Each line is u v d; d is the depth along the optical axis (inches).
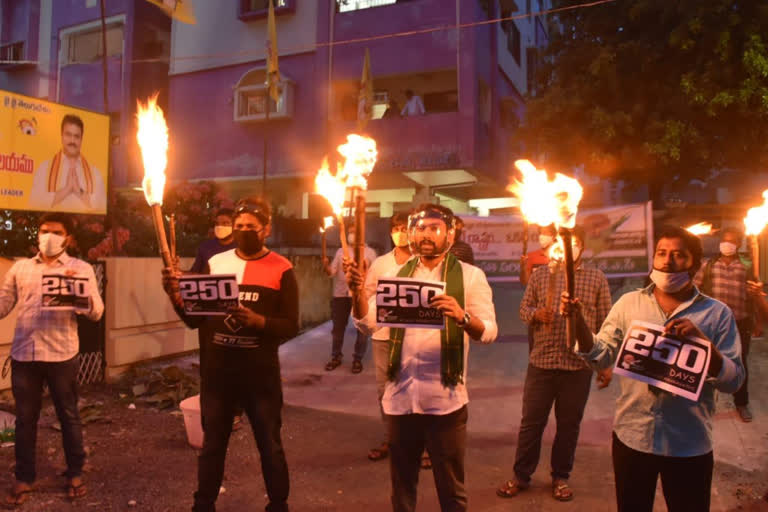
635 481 99.6
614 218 388.5
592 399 247.6
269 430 128.5
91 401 237.5
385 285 107.3
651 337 95.6
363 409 243.6
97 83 748.0
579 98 544.4
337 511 150.6
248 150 671.8
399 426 114.7
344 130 626.8
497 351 334.0
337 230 450.9
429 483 167.2
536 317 156.8
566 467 156.7
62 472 167.8
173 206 370.3
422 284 106.2
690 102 489.4
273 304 130.0
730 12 476.1
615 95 537.0
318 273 427.5
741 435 207.0
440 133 588.4
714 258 237.5
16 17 809.5
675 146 498.9
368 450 195.8
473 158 577.6
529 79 828.0
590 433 211.9
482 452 195.2
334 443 202.7
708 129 514.3
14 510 143.3
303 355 331.0
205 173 691.4
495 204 826.8
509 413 237.5
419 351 114.1
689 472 96.3
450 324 114.1
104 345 268.4
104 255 290.8
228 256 133.6
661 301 101.9
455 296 115.8
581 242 158.1
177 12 368.8
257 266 130.8
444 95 644.7
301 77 650.8
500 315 443.5
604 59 519.8
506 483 160.9
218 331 127.1
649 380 94.3
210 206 382.9
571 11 590.6
